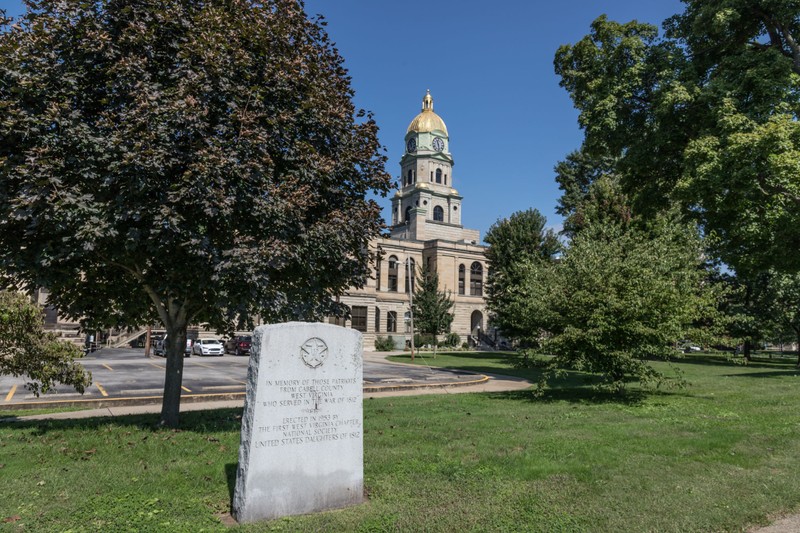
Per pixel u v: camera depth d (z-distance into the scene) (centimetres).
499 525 484
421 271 5062
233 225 815
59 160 709
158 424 948
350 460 543
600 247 1412
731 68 1964
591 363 1348
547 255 3453
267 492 497
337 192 953
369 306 6078
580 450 733
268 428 504
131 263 860
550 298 1379
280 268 795
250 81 870
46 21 760
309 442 523
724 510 522
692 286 1455
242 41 864
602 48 2297
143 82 749
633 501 542
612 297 1262
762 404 1202
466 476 619
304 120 909
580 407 1195
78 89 766
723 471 643
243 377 2152
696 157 1819
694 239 1831
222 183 736
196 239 727
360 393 559
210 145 752
